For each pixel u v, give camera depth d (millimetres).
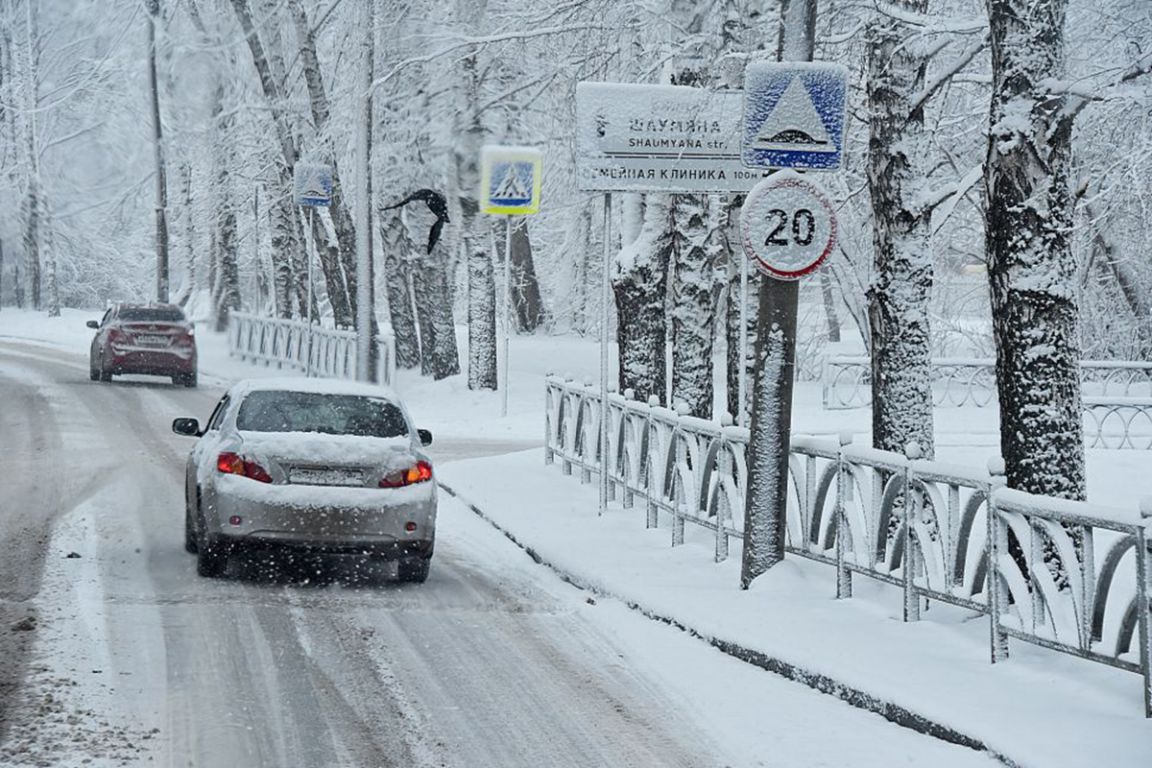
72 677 18609
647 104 32469
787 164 25031
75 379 76500
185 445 49281
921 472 21438
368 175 59094
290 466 25781
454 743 16562
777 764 15914
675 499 30453
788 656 20156
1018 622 19000
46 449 46531
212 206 84375
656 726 17484
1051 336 22281
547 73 48938
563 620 24125
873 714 18078
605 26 44344
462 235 74500
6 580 25266
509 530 33281
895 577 22438
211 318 92938
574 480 41562
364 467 26016
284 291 98500
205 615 23078
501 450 54281
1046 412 22250
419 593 26219
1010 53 22344
